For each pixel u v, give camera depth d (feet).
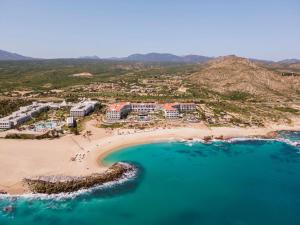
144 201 319.27
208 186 358.64
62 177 354.54
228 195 337.93
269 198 331.77
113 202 314.55
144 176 380.17
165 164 423.23
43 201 310.86
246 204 318.04
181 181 370.73
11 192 322.96
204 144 515.50
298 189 353.10
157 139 525.75
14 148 445.37
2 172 363.97
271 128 606.14
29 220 278.87
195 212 300.81
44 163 394.52
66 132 530.68
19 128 546.67
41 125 572.51
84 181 343.87
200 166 420.36
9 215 286.25
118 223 278.46
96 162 410.11
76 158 417.08
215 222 284.41
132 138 520.83
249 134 566.36
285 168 417.90
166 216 292.61
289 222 285.02
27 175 358.23
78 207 302.45
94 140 499.51
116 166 395.55
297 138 553.64
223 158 453.99
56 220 280.31
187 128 582.35
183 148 492.13
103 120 623.77
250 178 383.45
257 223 283.18
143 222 281.13
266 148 501.97
